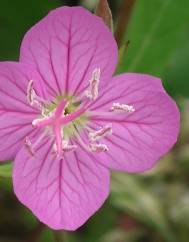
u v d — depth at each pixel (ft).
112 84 0.21
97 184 0.21
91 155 0.21
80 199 0.21
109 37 0.20
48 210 0.20
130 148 0.21
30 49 0.20
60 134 0.20
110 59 0.20
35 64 0.20
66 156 0.21
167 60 0.28
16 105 0.20
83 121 0.22
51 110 0.21
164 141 0.21
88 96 0.20
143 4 0.28
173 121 0.20
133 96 0.21
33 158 0.21
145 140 0.21
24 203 0.20
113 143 0.21
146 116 0.21
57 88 0.21
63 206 0.21
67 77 0.21
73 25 0.19
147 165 0.21
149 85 0.20
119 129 0.21
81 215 0.21
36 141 0.21
